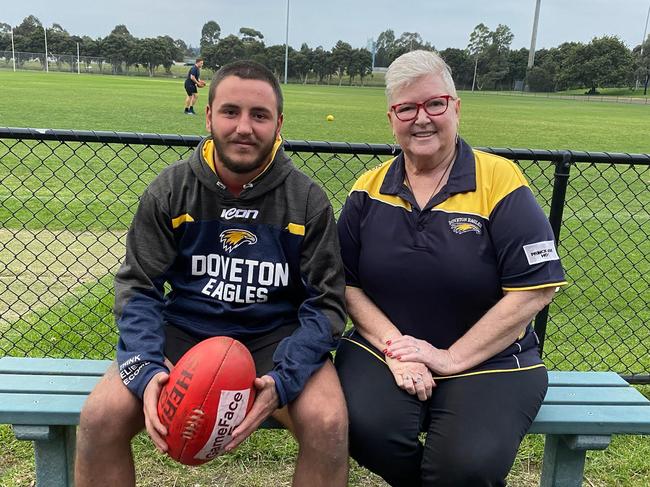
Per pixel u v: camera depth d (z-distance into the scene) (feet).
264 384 6.29
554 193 9.91
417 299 7.48
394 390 7.04
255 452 9.34
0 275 16.30
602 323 15.60
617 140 66.44
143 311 7.07
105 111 68.80
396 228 7.49
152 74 315.58
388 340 7.41
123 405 6.24
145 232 7.32
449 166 7.64
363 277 7.77
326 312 7.23
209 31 421.59
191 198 7.29
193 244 7.45
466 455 6.40
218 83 6.93
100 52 332.39
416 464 6.89
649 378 11.29
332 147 9.42
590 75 296.92
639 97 264.11
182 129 52.80
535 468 9.30
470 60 340.59
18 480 8.45
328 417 6.31
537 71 316.81
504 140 63.05
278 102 7.10
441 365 7.06
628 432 7.22
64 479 7.29
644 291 17.94
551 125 87.45
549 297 7.27
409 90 7.34
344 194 28.25
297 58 322.34
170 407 5.96
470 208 7.30
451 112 7.45
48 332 13.05
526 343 7.57
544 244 7.09
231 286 7.38
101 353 12.30
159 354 6.71
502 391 6.91
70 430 7.30
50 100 81.51
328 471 6.40
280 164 7.27
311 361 6.72
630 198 30.83
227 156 6.96
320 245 7.30
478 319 7.50
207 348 6.13
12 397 7.03
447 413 6.79
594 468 9.25
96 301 14.92
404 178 7.78
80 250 18.49
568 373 8.52
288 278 7.48
